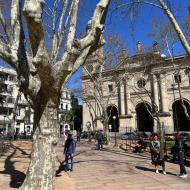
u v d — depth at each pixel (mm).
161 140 14492
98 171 13172
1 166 13695
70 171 13109
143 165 15188
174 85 52531
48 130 7727
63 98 76812
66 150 13406
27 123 62750
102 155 20422
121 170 13469
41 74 7109
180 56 49219
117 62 34156
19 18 8508
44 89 7594
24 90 7918
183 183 10484
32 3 6137
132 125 56781
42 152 7609
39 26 6254
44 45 6688
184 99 51781
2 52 7773
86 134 54812
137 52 33875
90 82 48562
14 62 7863
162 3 12391
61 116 70188
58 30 10211
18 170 12555
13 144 28625
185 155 16141
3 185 9539
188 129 53812
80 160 17266
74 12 8461
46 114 7754
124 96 57875
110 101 59719
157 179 11258
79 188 9656
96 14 7777
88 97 42094
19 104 60438
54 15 11703
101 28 7641
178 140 12109
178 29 12125
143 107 57562
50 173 7590
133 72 52719
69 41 8055
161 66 51750
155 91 53594
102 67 33656
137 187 9836
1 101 55125
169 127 52188
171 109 53000
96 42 8391
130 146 26734
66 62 7426
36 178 7449
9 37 8352
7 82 55031
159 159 12641
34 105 7941
